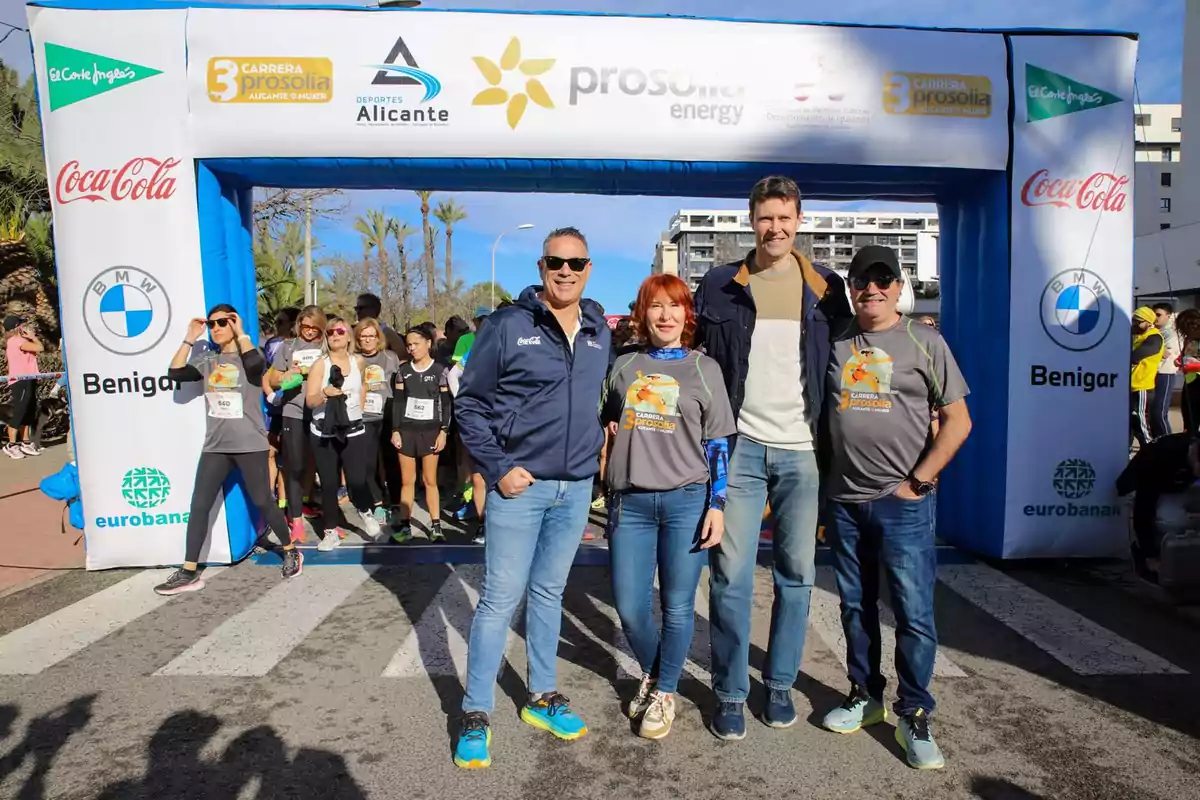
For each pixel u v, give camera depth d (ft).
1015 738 9.91
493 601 9.45
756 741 9.84
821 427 9.74
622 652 12.76
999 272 16.96
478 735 9.25
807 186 17.12
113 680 11.51
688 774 9.08
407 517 19.74
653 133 16.01
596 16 16.16
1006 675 11.78
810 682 11.58
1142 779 8.96
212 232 16.55
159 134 15.92
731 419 9.36
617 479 9.57
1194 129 75.15
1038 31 16.79
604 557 18.40
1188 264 68.03
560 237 9.07
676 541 9.45
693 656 12.53
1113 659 12.37
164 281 16.20
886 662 12.32
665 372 9.34
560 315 9.41
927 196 18.53
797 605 9.87
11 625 13.78
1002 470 17.12
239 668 11.94
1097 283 16.87
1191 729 10.14
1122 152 16.81
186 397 16.48
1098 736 9.95
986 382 17.48
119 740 9.78
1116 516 17.17
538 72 15.92
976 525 17.98
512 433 9.25
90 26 15.76
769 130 16.12
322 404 18.43
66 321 16.19
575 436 9.36
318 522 22.34
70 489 16.92
